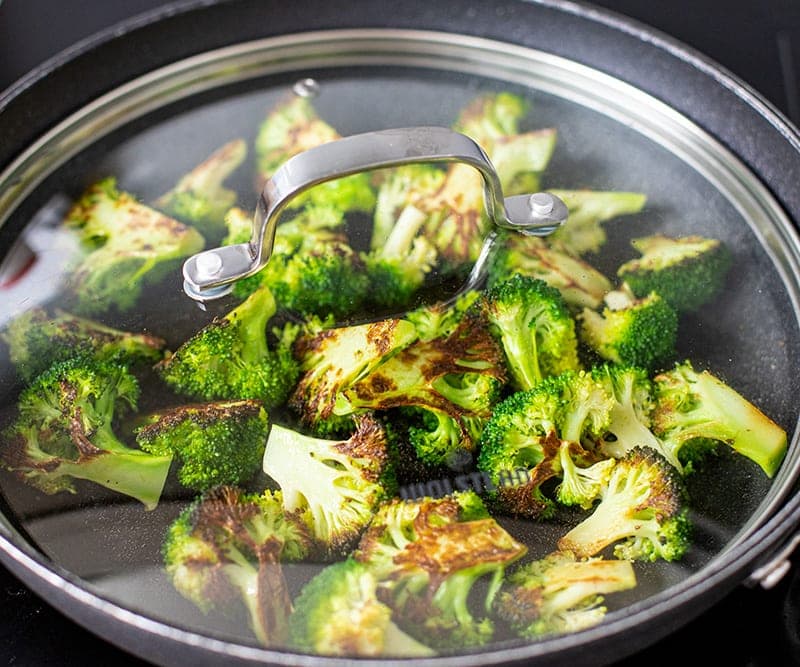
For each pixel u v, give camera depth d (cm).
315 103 51
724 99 48
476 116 50
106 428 41
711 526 41
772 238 46
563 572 39
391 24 52
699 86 49
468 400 41
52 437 41
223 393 42
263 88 51
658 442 41
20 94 46
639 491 41
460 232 45
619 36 50
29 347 43
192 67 50
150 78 50
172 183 48
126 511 40
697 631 46
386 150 41
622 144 49
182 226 46
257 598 38
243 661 35
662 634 39
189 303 43
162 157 49
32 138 48
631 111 50
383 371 41
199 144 49
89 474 41
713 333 44
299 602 38
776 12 66
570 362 43
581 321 44
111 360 42
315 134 49
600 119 50
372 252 45
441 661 34
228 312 43
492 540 39
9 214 46
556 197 46
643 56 50
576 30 50
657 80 50
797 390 43
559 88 51
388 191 46
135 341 43
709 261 46
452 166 47
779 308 45
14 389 43
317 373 42
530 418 41
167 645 36
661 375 43
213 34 51
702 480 41
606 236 46
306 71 51
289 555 39
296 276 44
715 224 47
